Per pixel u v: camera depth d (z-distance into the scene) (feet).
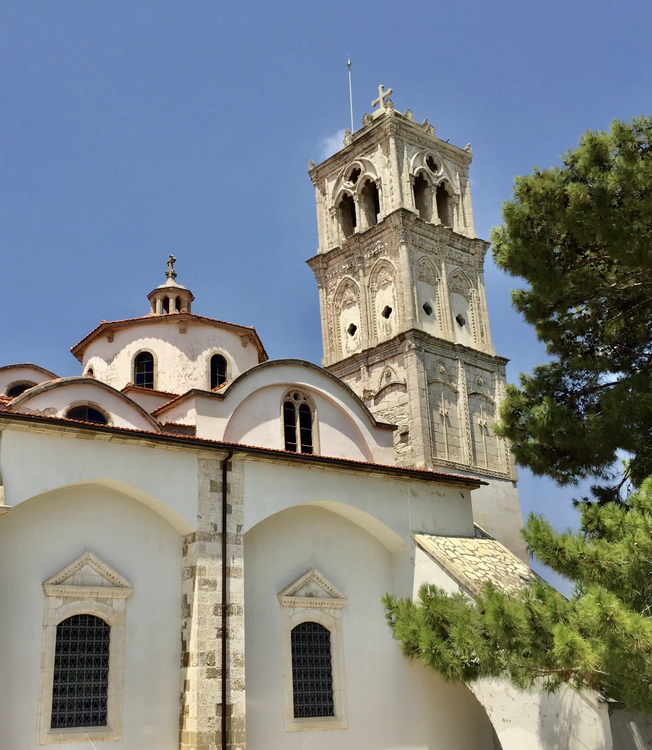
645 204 63.82
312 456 79.15
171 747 66.54
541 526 55.21
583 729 66.64
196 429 87.10
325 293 139.13
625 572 50.98
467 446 120.88
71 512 67.92
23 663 62.18
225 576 70.95
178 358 110.73
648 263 64.95
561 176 69.41
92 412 86.84
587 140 67.15
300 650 77.51
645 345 75.92
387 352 123.24
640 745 67.21
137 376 110.73
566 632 47.83
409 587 85.05
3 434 63.41
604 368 73.72
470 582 78.54
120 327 112.88
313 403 98.89
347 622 81.30
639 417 65.05
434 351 123.13
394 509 85.87
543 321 76.48
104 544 68.80
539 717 70.44
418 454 114.32
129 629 67.77
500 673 56.03
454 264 135.03
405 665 83.46
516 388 77.92
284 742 72.59
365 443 101.55
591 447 68.33
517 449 74.49
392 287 127.34
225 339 115.34
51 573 65.41
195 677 66.69
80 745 62.44
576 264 71.67
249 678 72.54
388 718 80.18
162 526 72.38
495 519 118.21
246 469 75.72
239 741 66.64
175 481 71.05
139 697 66.44
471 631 56.54
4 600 62.64
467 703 86.33
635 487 71.00
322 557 81.97
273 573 77.77
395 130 135.54
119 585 68.23
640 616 47.09
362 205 138.41
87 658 65.57
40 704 61.72
